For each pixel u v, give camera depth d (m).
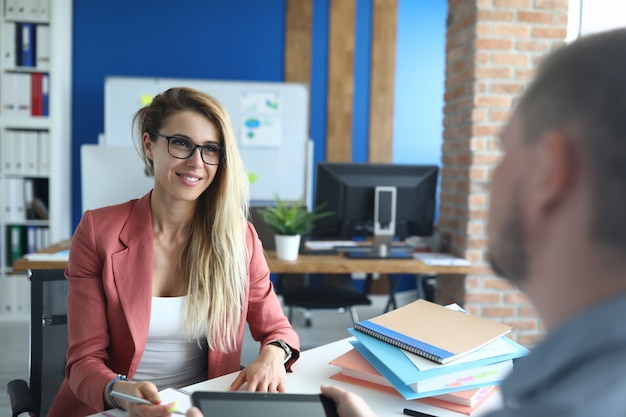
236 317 1.55
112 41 4.79
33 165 4.38
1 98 4.33
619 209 0.31
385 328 1.30
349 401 0.91
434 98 5.10
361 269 2.84
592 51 0.33
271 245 3.06
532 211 0.35
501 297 3.17
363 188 3.11
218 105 1.52
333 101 5.04
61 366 1.64
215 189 1.56
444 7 5.05
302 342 3.98
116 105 4.57
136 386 1.15
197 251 1.52
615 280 0.32
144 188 2.80
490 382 1.15
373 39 5.00
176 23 4.85
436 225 3.67
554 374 0.33
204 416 0.92
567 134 0.33
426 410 1.11
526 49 3.12
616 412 0.30
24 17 4.29
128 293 1.43
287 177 4.78
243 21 4.91
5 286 4.39
